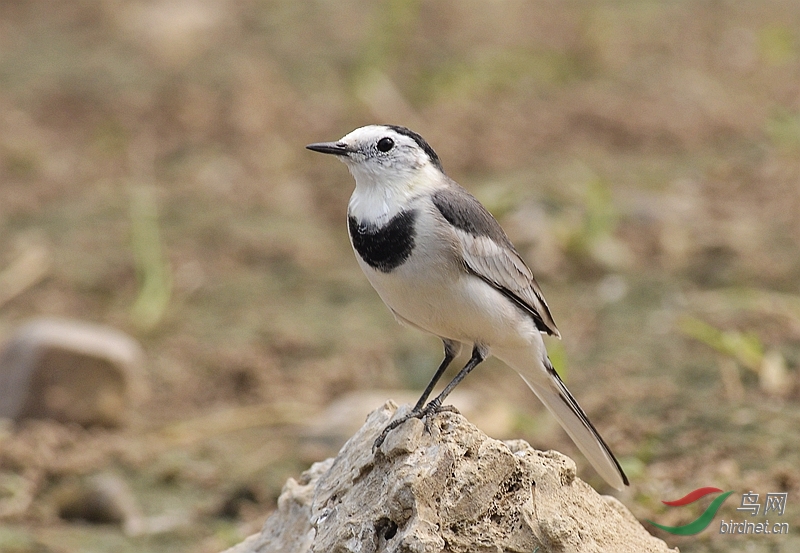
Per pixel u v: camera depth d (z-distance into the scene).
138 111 22.55
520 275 8.05
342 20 27.17
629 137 20.61
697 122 21.02
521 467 6.74
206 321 15.75
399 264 7.69
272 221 18.53
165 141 21.52
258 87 22.83
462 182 18.70
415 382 13.77
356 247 7.89
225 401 13.85
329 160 20.67
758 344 12.70
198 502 11.29
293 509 7.67
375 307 16.02
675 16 27.45
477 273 7.73
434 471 6.56
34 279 16.94
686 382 12.45
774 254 15.72
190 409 13.70
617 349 13.59
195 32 26.41
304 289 16.56
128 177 20.27
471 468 6.61
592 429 8.17
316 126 21.58
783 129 20.02
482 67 23.61
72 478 11.77
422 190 7.86
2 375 13.18
